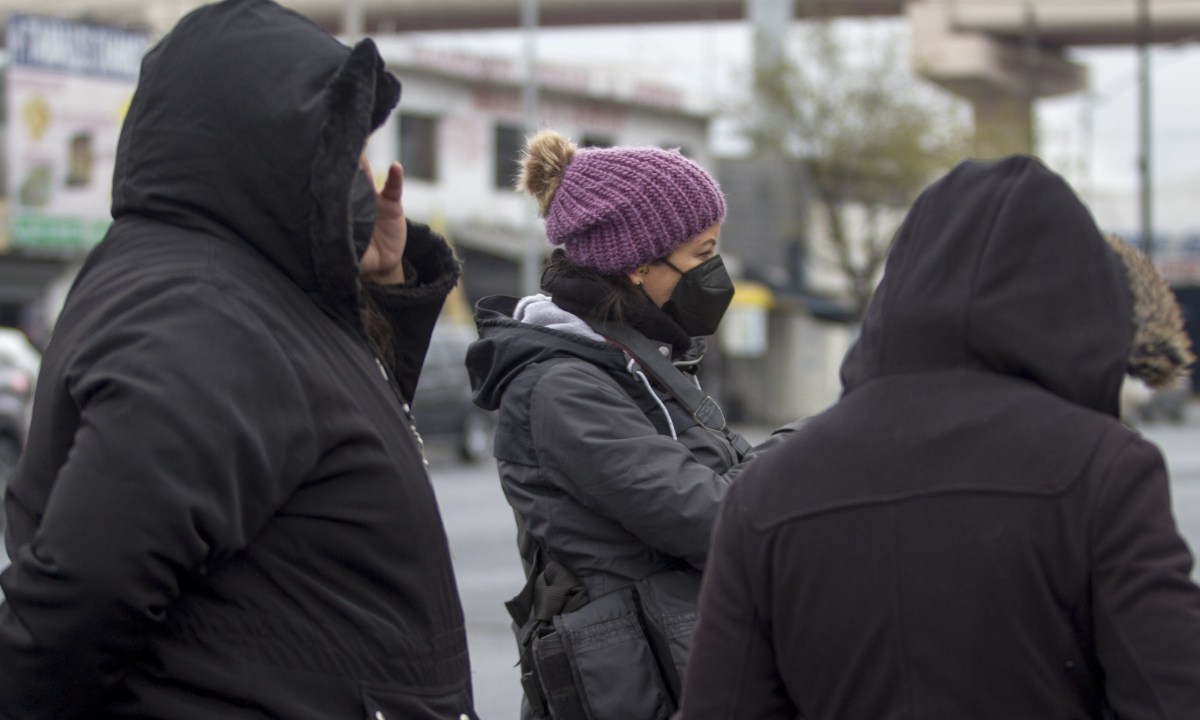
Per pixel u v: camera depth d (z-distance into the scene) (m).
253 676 1.93
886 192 32.88
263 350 1.94
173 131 2.06
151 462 1.80
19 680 1.80
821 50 32.38
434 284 2.45
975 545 1.74
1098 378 1.81
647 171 2.85
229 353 1.90
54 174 26.81
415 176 29.27
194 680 1.90
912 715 1.75
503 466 2.85
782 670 1.89
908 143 31.69
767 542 1.87
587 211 2.84
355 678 1.99
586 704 2.60
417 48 29.08
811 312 32.84
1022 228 1.83
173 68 2.08
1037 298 1.82
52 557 1.77
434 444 20.59
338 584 2.01
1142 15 32.94
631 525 2.62
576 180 2.87
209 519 1.83
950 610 1.74
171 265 1.98
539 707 2.77
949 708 1.73
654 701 2.62
